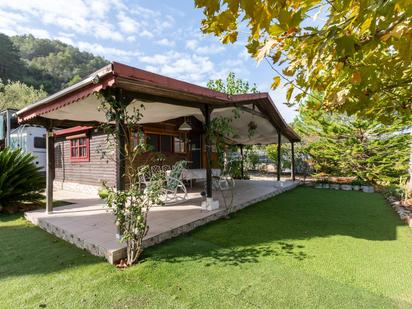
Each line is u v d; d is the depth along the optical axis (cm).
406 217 511
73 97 381
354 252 349
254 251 353
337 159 1173
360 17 111
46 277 287
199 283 270
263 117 792
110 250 324
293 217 542
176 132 983
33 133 1169
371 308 226
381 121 233
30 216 526
